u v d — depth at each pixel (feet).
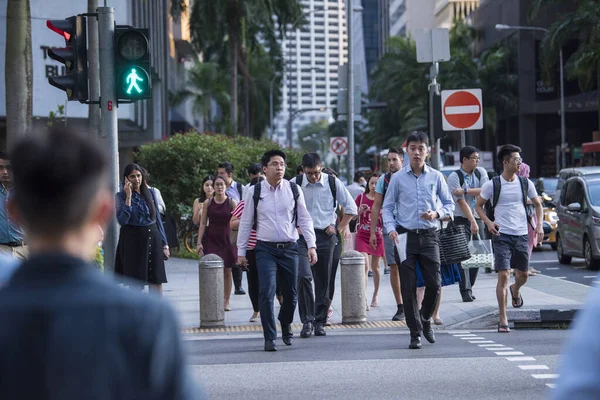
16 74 86.94
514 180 62.34
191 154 139.74
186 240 134.41
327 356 52.60
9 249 53.11
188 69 369.30
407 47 456.04
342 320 68.28
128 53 64.49
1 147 169.68
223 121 338.13
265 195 56.24
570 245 114.73
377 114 514.68
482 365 48.11
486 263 71.51
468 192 77.41
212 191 86.63
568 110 390.01
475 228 62.75
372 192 74.90
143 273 61.21
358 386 43.29
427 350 53.88
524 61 394.52
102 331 11.84
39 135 13.14
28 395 11.69
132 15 187.11
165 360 12.01
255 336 62.80
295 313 75.56
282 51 428.56
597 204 109.50
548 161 399.24
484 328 65.46
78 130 13.41
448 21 569.64
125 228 61.36
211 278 67.05
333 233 62.39
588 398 11.27
